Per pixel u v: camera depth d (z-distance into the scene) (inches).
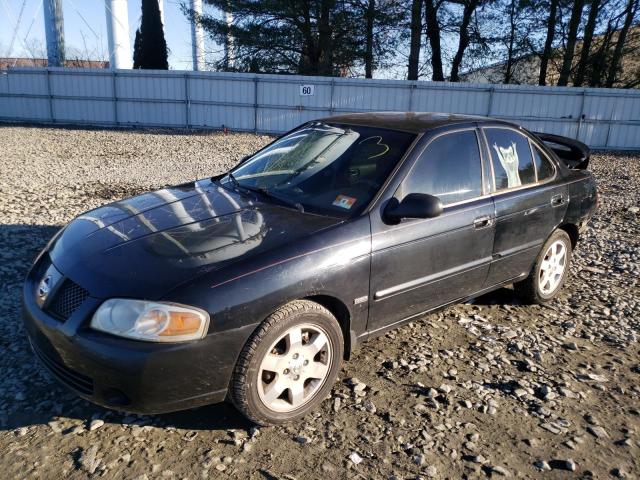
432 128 157.2
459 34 1161.4
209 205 143.3
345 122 169.9
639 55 1131.3
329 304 130.6
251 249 119.5
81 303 110.8
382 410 129.6
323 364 126.5
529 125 816.3
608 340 172.4
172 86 870.4
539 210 178.7
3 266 203.6
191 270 112.3
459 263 155.0
